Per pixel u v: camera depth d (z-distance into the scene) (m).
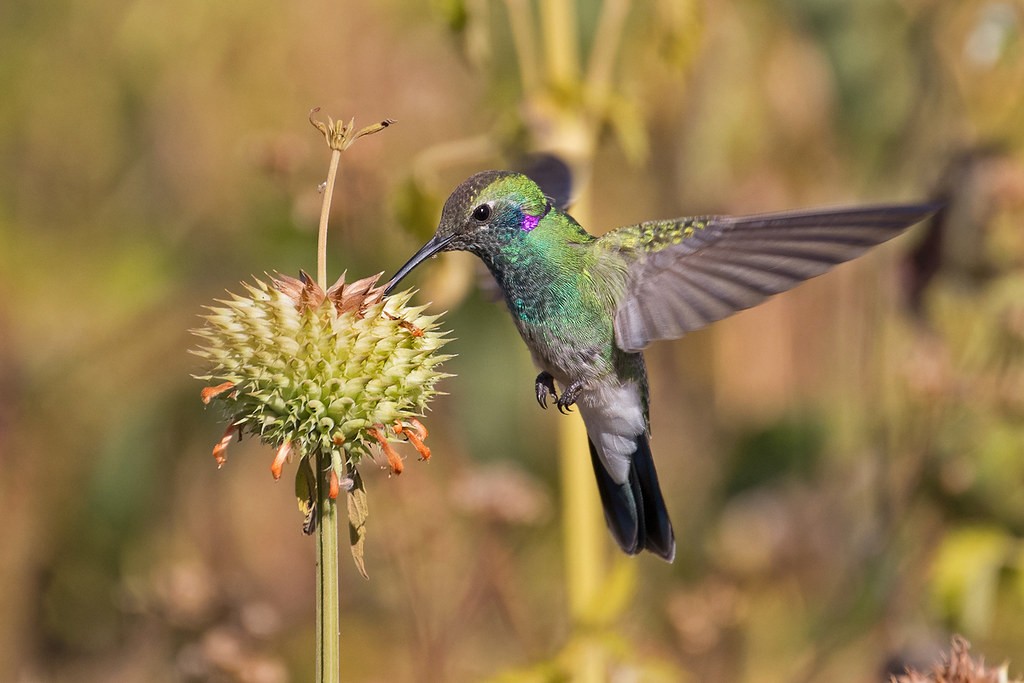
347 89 11.66
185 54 12.18
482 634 11.88
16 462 11.95
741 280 7.08
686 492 13.62
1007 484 10.76
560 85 9.73
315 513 5.93
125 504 12.25
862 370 12.55
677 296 7.47
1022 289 10.89
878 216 6.27
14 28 12.74
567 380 8.04
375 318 5.97
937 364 10.89
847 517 12.59
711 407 13.73
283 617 12.35
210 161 12.20
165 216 12.54
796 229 6.70
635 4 12.39
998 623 11.48
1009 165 11.02
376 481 11.02
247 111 12.02
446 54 11.90
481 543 10.92
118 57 12.48
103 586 11.88
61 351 12.33
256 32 11.93
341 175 11.12
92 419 12.34
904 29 11.89
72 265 12.55
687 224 7.62
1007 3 11.49
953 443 10.91
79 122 12.64
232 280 12.36
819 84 12.23
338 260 11.69
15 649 11.73
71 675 11.77
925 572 11.13
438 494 11.32
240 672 10.08
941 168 11.52
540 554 12.83
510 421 12.56
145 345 12.48
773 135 12.42
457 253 9.55
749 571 12.18
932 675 6.84
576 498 9.66
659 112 12.60
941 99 11.80
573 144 9.73
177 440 12.52
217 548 12.42
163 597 10.91
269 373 5.84
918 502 11.20
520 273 7.91
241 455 12.61
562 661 9.00
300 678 12.19
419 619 11.01
